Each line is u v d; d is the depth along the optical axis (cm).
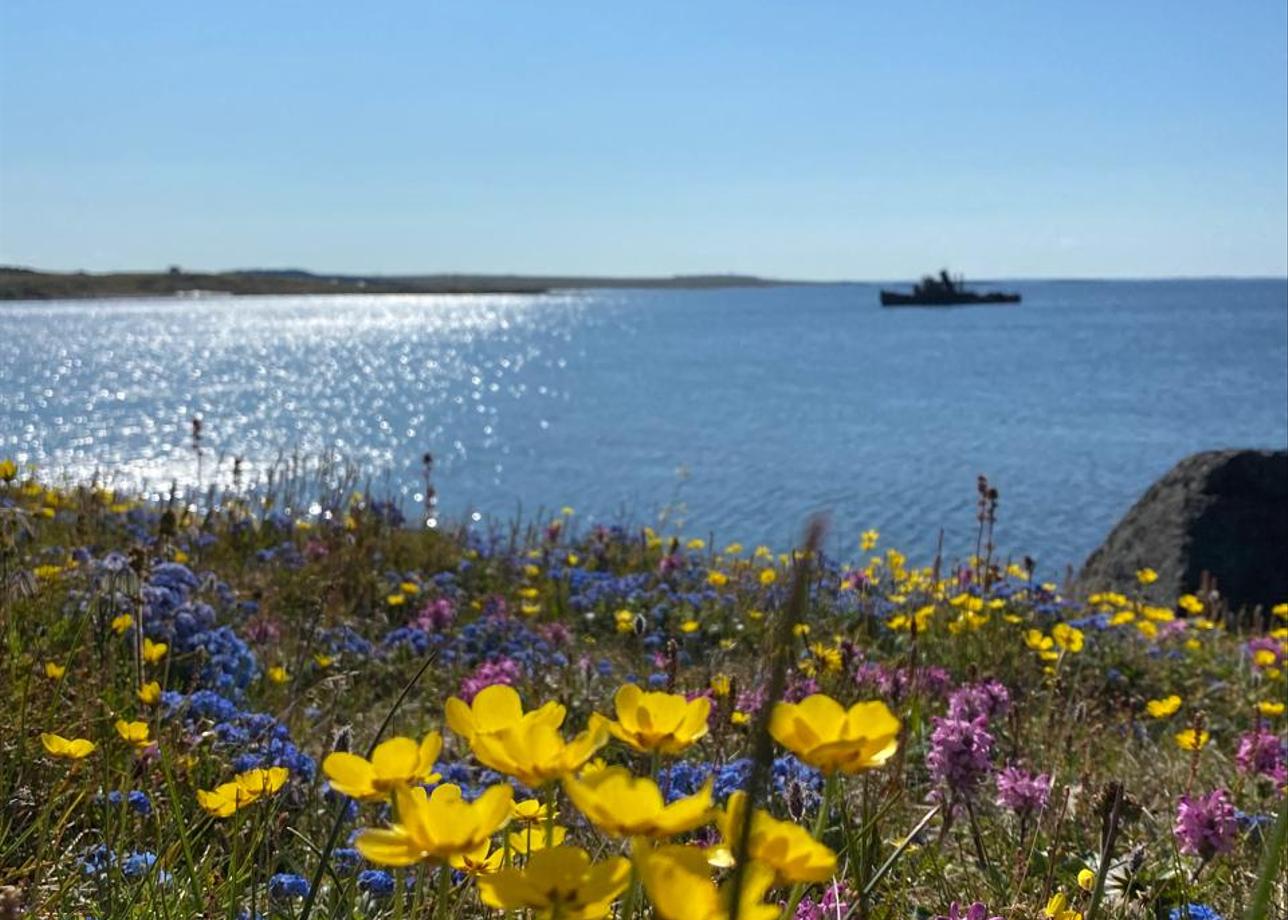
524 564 1076
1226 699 795
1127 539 1477
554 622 856
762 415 4341
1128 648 883
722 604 909
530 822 188
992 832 445
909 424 3962
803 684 529
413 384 6056
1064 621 927
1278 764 523
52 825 367
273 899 309
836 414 4322
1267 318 13625
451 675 713
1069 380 5694
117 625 514
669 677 394
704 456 3269
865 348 8831
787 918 167
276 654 689
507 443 3662
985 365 6806
